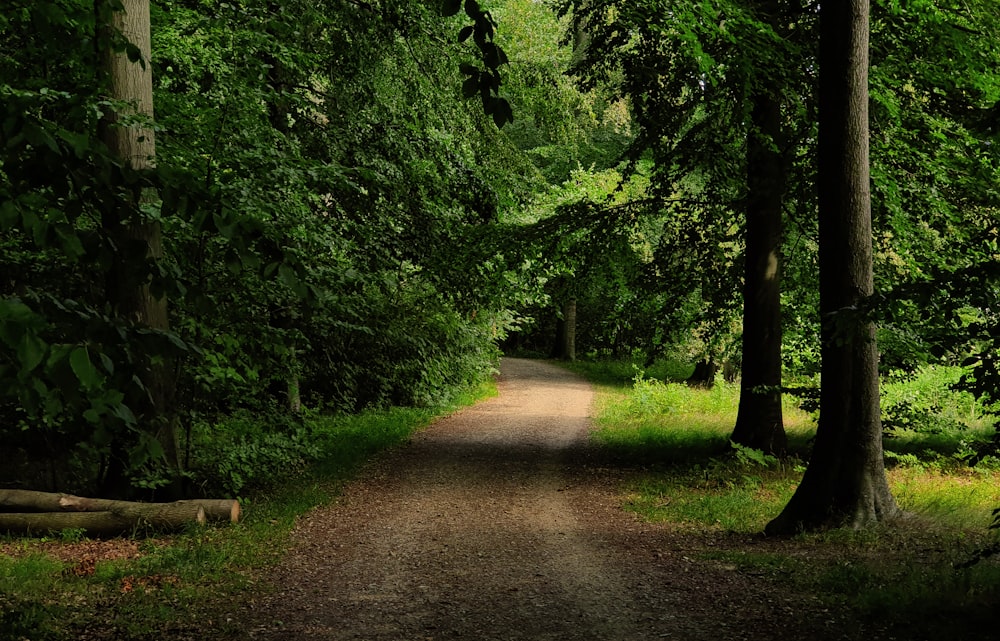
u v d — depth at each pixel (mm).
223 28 10617
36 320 2100
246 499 10914
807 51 12734
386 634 5965
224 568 7805
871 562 7633
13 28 5668
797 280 15477
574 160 33031
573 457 15281
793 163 13617
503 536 9469
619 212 14914
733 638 5648
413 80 15078
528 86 16734
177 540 8953
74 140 2846
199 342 10117
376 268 14250
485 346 25797
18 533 9078
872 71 12078
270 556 8352
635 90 13852
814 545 8641
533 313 40500
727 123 14008
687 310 17094
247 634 5898
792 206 14953
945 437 15602
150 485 9430
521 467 14203
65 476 10945
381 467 13969
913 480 12266
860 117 9203
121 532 9227
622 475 13500
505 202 16688
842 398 9352
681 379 33688
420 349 19875
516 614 6445
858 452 9305
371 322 19953
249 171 10156
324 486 12258
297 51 11727
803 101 13250
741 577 7359
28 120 2795
